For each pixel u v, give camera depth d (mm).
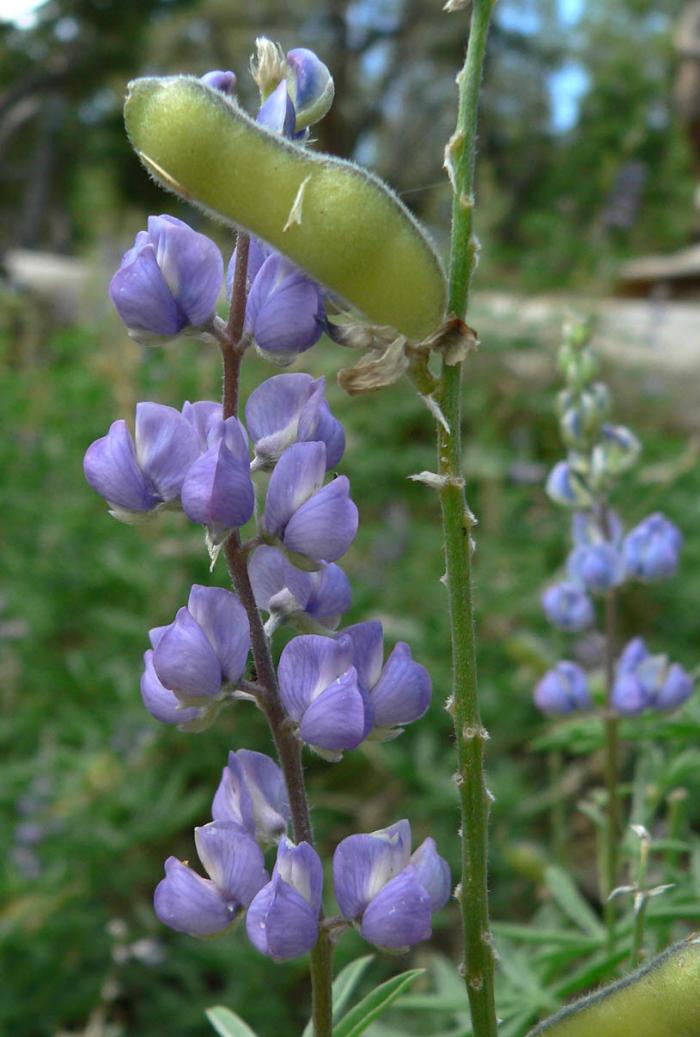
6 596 750
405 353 187
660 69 2359
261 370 913
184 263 195
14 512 862
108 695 677
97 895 556
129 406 828
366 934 199
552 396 966
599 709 355
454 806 576
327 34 3615
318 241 184
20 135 3477
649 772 405
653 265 1355
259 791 216
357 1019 222
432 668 664
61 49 2598
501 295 1179
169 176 185
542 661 487
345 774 635
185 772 611
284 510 202
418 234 185
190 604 203
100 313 1094
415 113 3822
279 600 213
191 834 615
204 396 830
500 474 850
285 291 194
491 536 803
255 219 185
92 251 1190
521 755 650
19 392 1044
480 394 975
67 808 558
